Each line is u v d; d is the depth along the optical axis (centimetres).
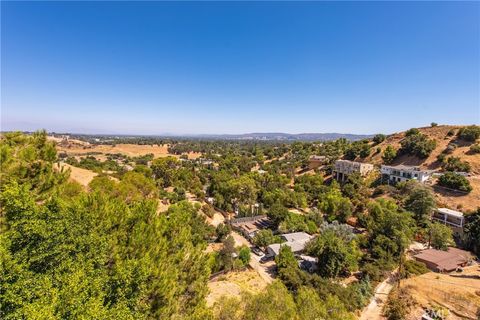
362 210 5778
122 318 852
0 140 1579
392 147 8481
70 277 877
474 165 6544
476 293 2827
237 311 1393
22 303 732
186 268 1544
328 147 12131
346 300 2705
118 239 1357
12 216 1045
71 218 1158
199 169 12056
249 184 7200
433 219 5138
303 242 4431
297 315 1462
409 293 2886
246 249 3797
